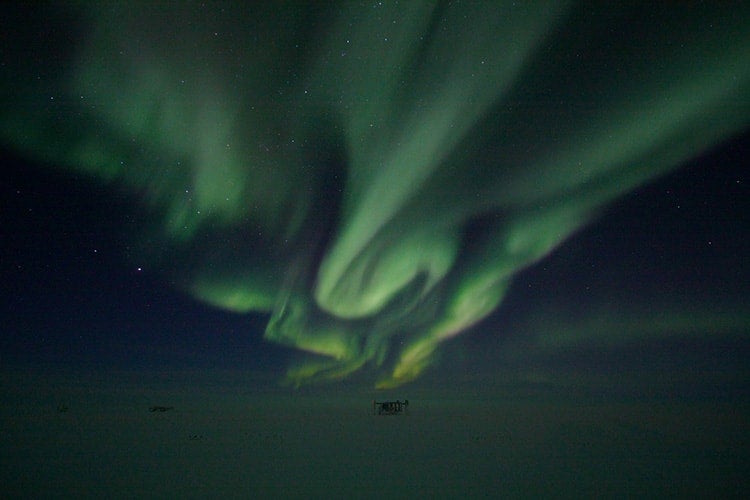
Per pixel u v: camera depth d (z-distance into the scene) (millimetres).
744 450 12875
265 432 15344
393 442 13867
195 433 15102
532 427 16312
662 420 17672
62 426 16125
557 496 9008
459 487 9547
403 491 9289
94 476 10211
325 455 12219
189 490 9312
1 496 8906
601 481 9953
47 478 10047
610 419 18016
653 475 10383
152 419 17859
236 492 9219
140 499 8812
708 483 9805
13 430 15250
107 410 19781
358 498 8891
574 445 13477
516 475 10391
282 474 10445
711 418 18156
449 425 16859
